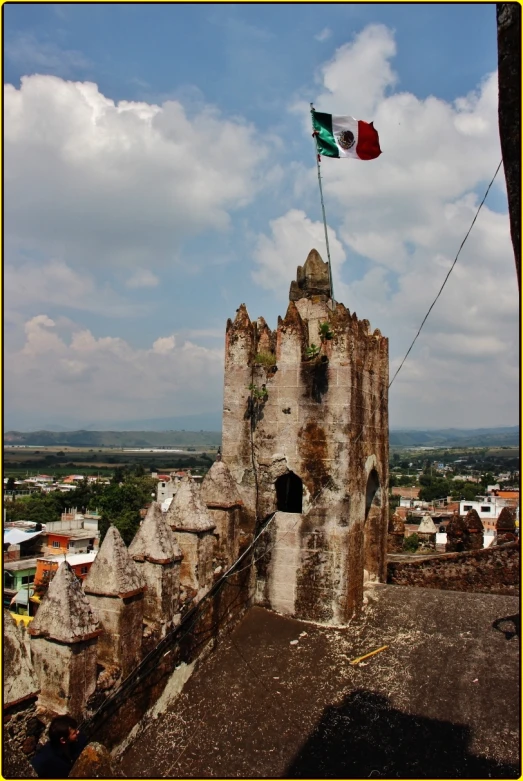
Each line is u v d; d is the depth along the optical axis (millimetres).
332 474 15586
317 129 18453
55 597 9680
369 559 19406
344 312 15914
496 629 14930
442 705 12109
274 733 11570
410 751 10992
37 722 8836
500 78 5707
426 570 22781
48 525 83875
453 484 177750
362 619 15531
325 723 11758
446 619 15500
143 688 11383
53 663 9422
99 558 11117
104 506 87938
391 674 13125
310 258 18453
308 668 13484
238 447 16766
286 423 16219
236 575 15305
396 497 153125
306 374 16094
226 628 14703
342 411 15594
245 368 16922
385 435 19953
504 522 26188
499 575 21969
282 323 16531
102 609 10859
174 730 11602
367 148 18609
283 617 15641
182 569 13727
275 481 16266
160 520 12742
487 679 12828
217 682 13055
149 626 11945
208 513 14320
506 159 5648
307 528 15750
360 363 16719
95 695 9828
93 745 8023
